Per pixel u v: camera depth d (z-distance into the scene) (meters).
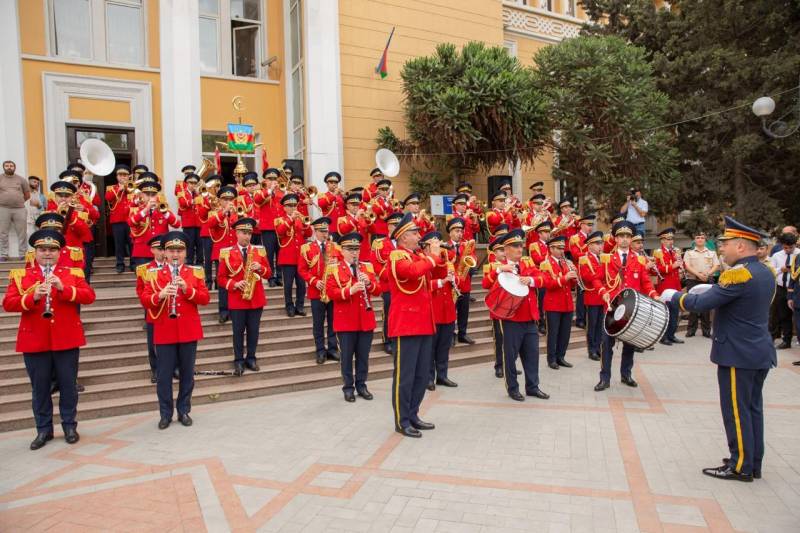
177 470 5.70
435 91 14.52
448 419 7.15
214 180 11.61
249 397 8.39
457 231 10.23
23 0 13.47
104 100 14.21
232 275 8.71
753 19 17.48
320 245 9.52
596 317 10.43
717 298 5.20
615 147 15.66
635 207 16.16
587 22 21.50
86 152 11.27
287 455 6.04
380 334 10.46
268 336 9.89
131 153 14.53
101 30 14.30
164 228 11.28
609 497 4.91
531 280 7.88
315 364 9.27
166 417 7.08
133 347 9.02
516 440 6.35
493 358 10.48
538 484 5.20
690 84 18.44
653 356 10.73
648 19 19.31
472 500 4.90
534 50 20.80
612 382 8.87
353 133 16.05
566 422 6.94
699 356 10.59
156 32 14.73
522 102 14.66
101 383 8.16
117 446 6.46
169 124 14.28
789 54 16.64
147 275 7.13
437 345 8.72
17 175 12.05
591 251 10.42
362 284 7.62
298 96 15.95
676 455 5.83
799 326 10.10
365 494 5.06
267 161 15.46
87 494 5.20
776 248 12.52
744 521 4.47
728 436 5.29
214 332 9.77
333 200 12.26
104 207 14.27
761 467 5.47
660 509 4.69
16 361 8.31
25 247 11.98
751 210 17.80
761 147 18.05
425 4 17.12
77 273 6.74
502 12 18.95
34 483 5.50
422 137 15.39
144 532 4.50
